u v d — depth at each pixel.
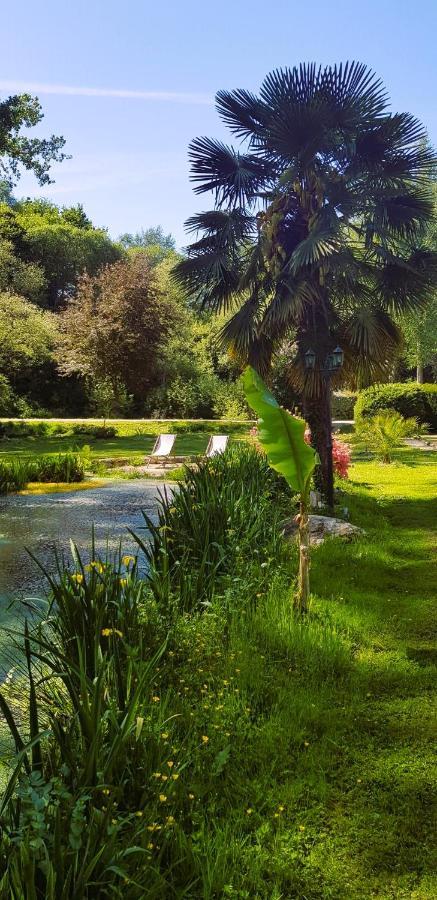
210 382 34.78
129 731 2.41
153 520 9.57
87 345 30.30
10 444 22.52
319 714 3.45
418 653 4.41
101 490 12.85
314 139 8.68
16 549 7.60
